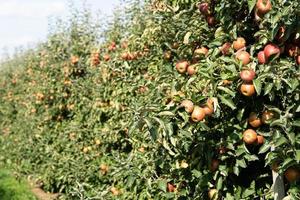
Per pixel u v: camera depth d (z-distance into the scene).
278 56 2.58
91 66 7.23
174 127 2.73
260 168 2.99
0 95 13.39
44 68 8.43
